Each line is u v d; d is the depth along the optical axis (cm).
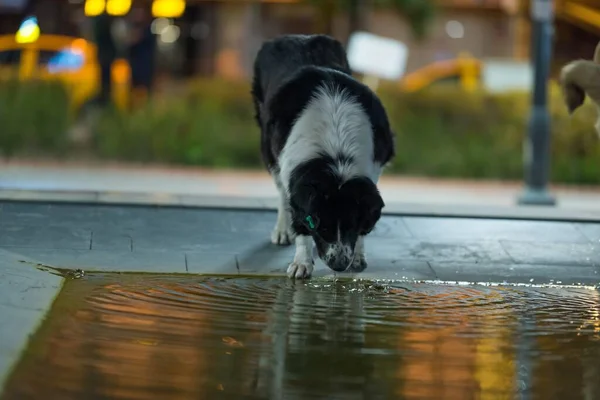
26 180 1371
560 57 2859
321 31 2348
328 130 728
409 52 3052
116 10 2091
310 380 509
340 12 2298
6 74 1975
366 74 2125
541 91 1370
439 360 553
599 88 914
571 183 1836
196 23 2916
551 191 1670
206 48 2925
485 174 1883
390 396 489
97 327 586
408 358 554
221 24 2920
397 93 2053
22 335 559
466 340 597
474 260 838
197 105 2005
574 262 846
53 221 875
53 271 737
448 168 1886
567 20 2873
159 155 1872
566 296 736
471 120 2028
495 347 584
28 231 839
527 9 2820
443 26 3047
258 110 911
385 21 3022
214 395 478
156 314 626
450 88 2120
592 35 2889
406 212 964
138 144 1872
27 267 730
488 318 656
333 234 692
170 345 557
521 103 2042
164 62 2833
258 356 546
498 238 904
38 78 1945
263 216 940
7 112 1855
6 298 633
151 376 501
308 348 566
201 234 871
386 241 877
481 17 3044
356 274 781
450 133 2003
